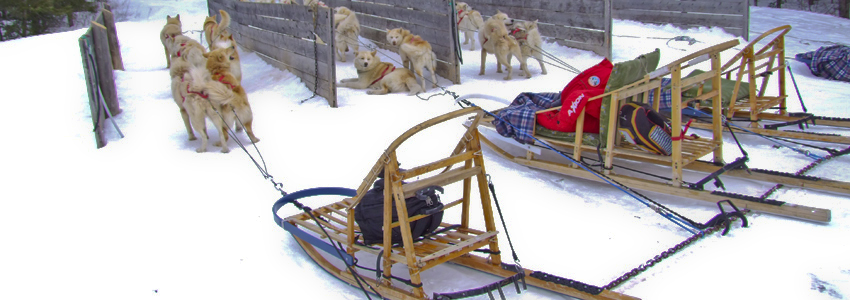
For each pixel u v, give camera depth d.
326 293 3.18
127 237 3.75
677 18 11.84
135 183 4.60
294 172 4.83
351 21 9.09
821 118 5.86
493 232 3.22
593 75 4.69
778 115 6.07
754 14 15.93
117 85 7.91
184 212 4.10
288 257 3.54
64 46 9.26
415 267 2.89
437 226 3.27
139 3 21.12
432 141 5.48
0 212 4.11
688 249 3.55
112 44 8.89
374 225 3.16
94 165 4.99
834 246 3.52
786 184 4.41
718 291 3.11
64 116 6.14
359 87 7.82
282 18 8.12
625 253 3.56
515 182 4.67
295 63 7.89
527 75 8.27
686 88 5.09
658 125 4.41
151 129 5.98
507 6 11.01
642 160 4.77
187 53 7.25
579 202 4.32
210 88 5.02
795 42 11.35
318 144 5.50
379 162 2.83
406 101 6.96
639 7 12.47
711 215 4.02
